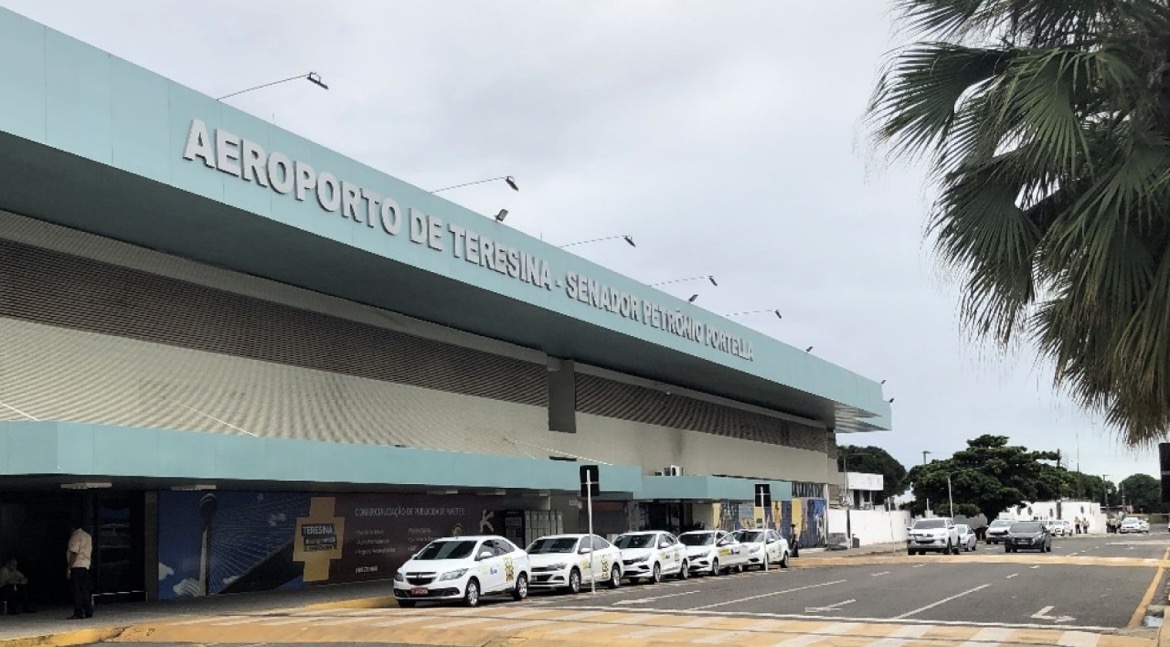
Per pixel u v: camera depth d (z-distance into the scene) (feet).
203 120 71.61
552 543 97.66
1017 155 33.91
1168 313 32.17
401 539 109.40
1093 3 34.53
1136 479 520.83
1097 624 59.21
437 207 94.63
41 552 78.23
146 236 80.28
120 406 79.66
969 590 87.10
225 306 90.58
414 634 56.39
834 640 51.13
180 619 68.03
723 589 94.02
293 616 69.92
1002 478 288.30
